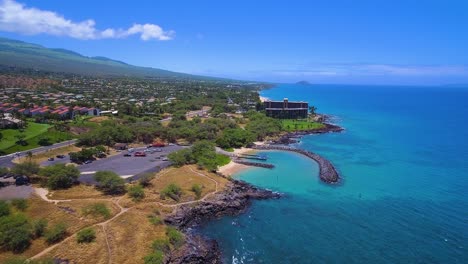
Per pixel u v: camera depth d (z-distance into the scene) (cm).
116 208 7644
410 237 7406
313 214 8669
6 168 9175
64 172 8656
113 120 16900
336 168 12738
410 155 14812
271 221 8312
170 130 15738
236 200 9212
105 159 12038
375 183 11019
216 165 11550
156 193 8781
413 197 9756
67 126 15050
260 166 12731
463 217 8394
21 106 19075
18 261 5209
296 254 6812
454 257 6606
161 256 6153
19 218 6341
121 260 5916
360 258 6606
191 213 8300
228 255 6850
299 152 14938
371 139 18425
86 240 6247
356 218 8400
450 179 11400
